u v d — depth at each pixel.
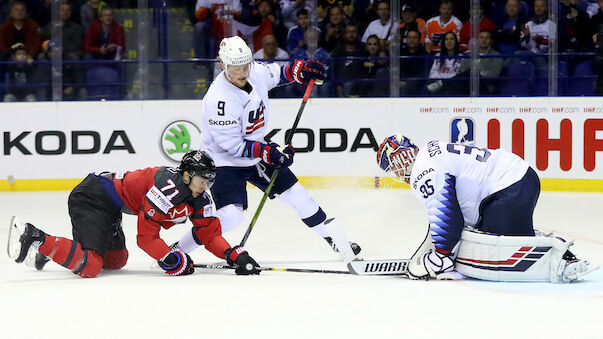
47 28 37.84
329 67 37.25
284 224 27.06
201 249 22.36
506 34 36.31
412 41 36.56
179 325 13.58
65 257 17.20
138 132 36.31
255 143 19.30
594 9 35.34
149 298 15.59
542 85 35.84
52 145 36.25
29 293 16.16
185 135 36.31
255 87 19.69
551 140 34.25
